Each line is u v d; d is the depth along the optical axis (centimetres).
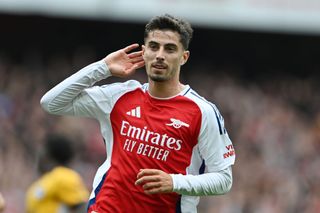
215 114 2112
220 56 8088
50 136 3266
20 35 7700
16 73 7000
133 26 7825
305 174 5844
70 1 7188
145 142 2094
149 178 1998
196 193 2062
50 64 7562
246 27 7419
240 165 5878
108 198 2097
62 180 3195
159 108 2112
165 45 2067
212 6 7356
